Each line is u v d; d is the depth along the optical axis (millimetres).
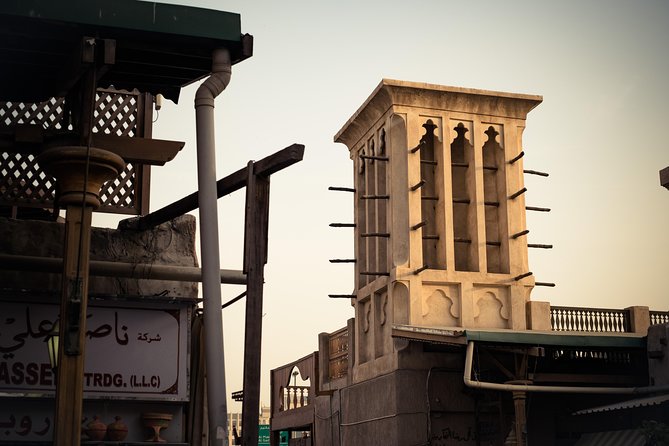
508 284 25688
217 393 10047
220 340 10195
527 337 19859
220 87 10547
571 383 21594
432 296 25234
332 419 28969
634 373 21625
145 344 12078
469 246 26391
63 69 10617
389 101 26203
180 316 12305
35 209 12844
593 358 22672
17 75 11070
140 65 11320
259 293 10625
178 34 10227
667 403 20094
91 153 9953
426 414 23531
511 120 27016
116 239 12531
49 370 11633
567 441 22641
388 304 25344
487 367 23062
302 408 33375
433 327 23391
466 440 23438
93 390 11734
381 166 27031
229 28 10500
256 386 10383
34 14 9688
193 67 11312
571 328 25156
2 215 12633
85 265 9914
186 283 12688
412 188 25703
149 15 10141
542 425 22672
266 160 10734
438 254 26000
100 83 11711
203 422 12156
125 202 12789
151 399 11938
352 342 28031
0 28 9922
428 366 24000
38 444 11445
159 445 11516
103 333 11945
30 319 11688
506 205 26406
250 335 10492
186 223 12898
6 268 11547
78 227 10016
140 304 12172
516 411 19500
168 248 12734
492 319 25484
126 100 13062
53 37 10156
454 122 26578
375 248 27047
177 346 12203
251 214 10789
